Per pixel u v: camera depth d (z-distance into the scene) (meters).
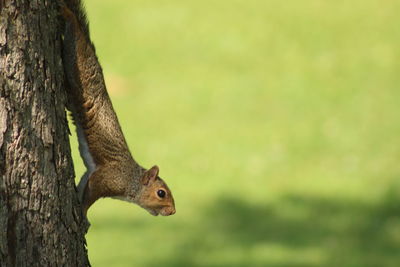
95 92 7.48
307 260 14.88
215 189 17.23
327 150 18.75
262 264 14.75
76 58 7.21
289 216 16.45
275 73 22.41
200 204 16.78
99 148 7.74
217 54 23.52
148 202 8.32
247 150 18.70
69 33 7.10
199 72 22.47
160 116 20.16
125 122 19.83
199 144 18.89
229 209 16.69
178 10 25.81
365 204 16.83
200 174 17.72
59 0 6.99
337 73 22.39
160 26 24.92
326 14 25.80
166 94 21.27
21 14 6.37
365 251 15.20
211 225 16.06
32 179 6.50
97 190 7.85
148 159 18.20
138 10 25.80
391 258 14.91
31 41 6.44
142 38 24.28
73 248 6.86
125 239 15.45
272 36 24.47
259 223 16.19
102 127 7.66
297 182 17.52
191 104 20.75
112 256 14.85
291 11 25.95
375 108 20.47
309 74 22.30
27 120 6.45
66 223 6.76
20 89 6.39
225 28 24.78
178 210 16.55
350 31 24.84
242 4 26.36
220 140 19.03
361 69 22.59
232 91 21.38
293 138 19.16
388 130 19.47
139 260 14.74
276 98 21.08
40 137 6.52
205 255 15.02
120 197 8.14
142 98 21.06
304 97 21.08
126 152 8.01
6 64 6.33
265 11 25.94
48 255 6.64
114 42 24.06
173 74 22.38
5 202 6.40
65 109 6.83
